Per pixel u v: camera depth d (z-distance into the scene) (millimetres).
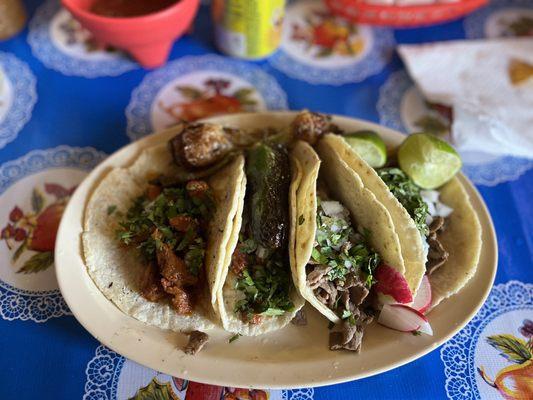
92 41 411
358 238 284
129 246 286
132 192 306
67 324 269
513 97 382
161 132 327
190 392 252
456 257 289
